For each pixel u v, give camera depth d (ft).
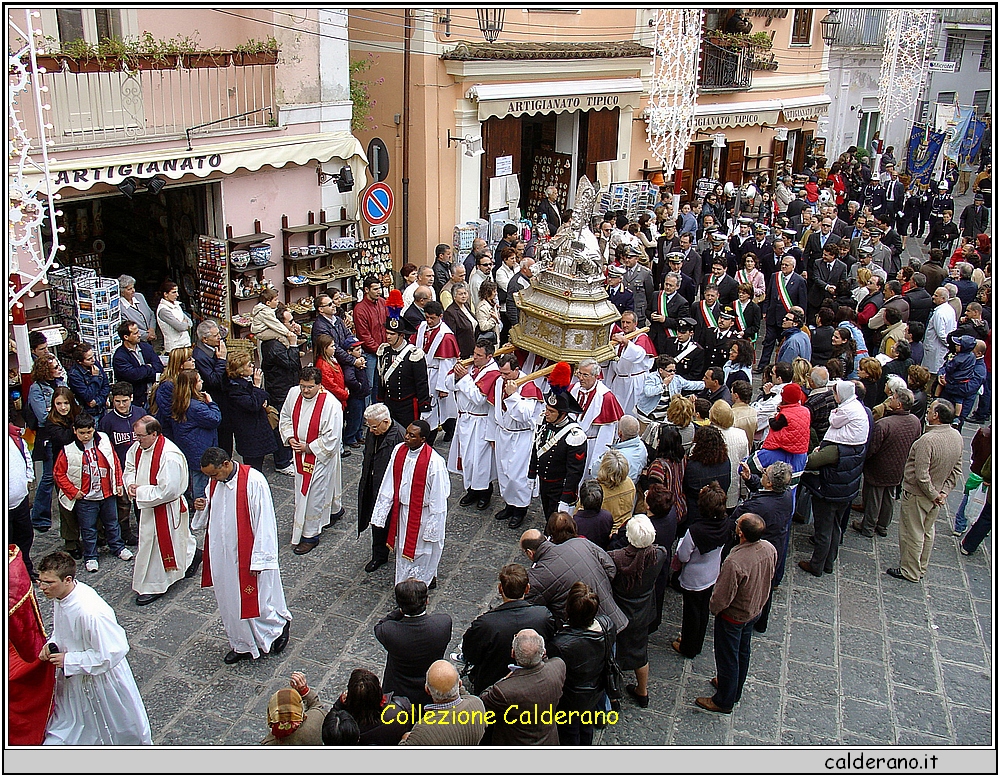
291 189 38.47
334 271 39.99
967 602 24.41
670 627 22.81
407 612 16.40
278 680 19.90
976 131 98.99
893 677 21.09
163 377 25.68
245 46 34.83
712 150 67.77
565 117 54.90
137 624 21.57
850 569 25.88
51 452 24.50
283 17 36.55
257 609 19.90
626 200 54.70
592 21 54.13
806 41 75.00
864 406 26.17
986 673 21.34
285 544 25.49
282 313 30.32
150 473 21.62
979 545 27.61
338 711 14.44
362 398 31.55
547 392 26.78
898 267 52.13
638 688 19.61
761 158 73.46
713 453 21.20
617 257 40.09
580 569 17.83
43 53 27.99
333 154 39.06
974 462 26.66
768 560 18.33
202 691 19.44
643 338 30.89
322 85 38.52
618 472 20.81
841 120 88.84
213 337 26.48
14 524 22.00
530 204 58.34
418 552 22.65
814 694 20.39
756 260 42.06
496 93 47.11
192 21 35.01
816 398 26.12
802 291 38.45
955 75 108.99
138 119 32.78
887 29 80.84
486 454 27.35
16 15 28.04
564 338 29.45
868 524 27.73
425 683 16.65
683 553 20.76
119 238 39.68
